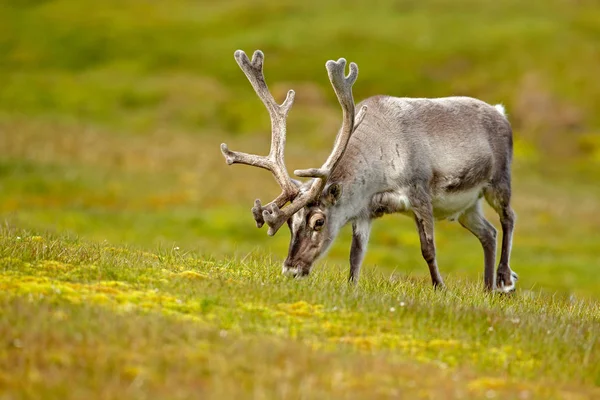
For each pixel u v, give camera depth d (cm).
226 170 9875
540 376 2112
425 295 2827
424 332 2328
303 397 1731
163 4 19950
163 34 17925
